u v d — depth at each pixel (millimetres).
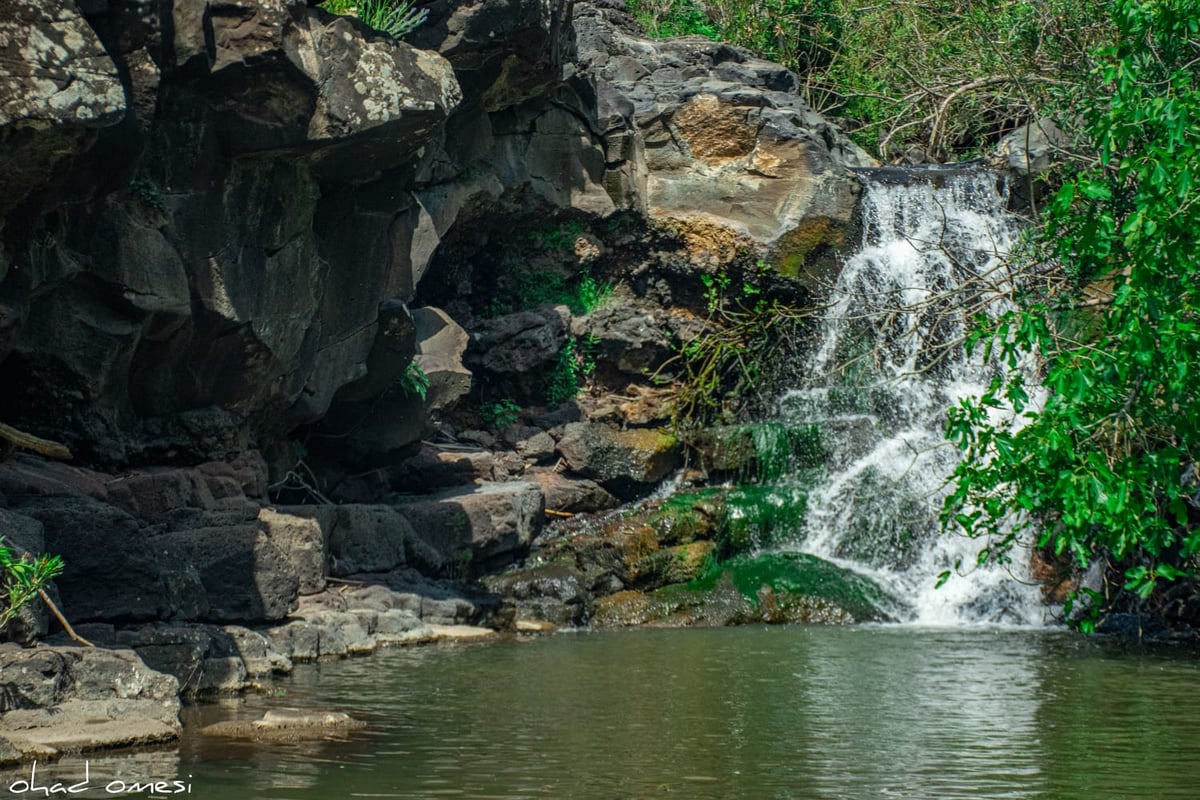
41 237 11195
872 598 16719
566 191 20000
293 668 11633
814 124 21750
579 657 12672
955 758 8242
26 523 9227
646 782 7531
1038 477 7270
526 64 17062
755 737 8836
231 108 12062
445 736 8766
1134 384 7281
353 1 14500
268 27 11641
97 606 10109
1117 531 7043
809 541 18250
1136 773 7855
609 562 16547
